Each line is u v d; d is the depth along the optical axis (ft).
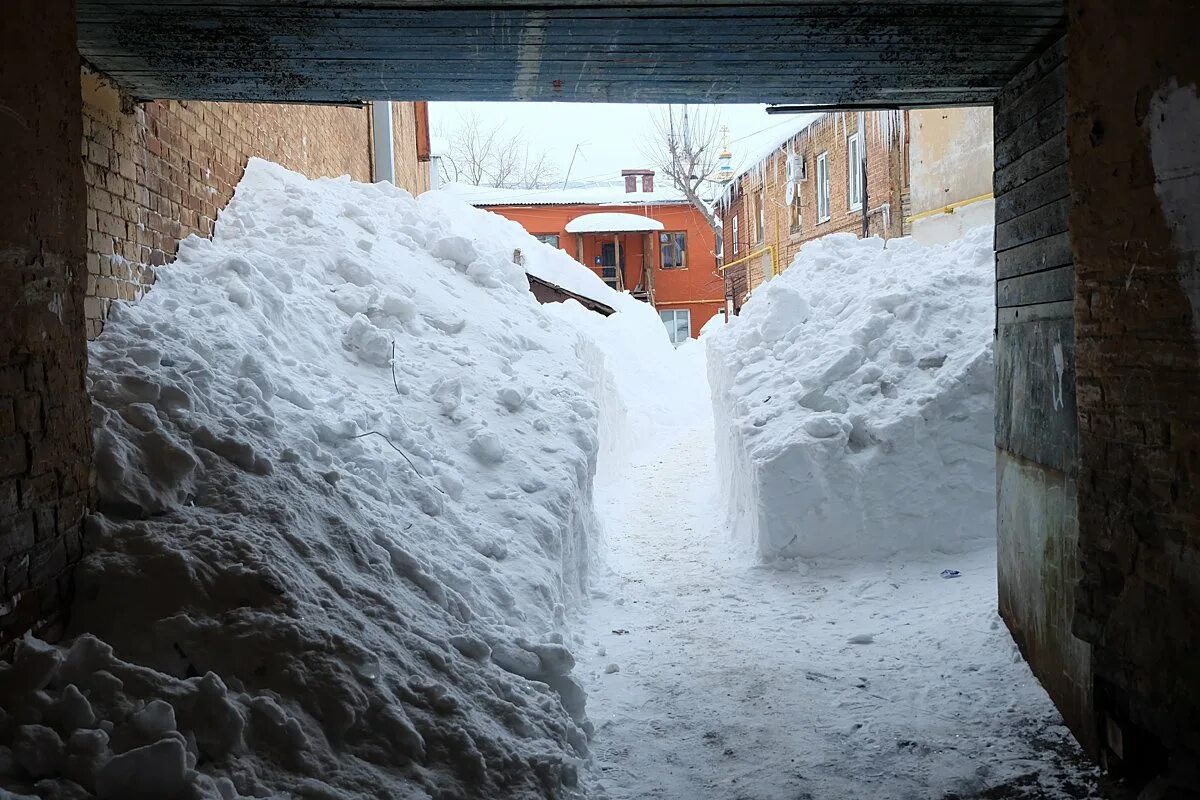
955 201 42.52
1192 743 12.04
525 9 14.05
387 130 50.26
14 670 9.57
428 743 12.11
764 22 14.75
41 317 10.60
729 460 32.63
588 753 15.06
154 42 15.39
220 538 12.71
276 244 25.64
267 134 29.60
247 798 9.67
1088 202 13.58
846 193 60.08
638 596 24.79
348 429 18.37
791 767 15.46
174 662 11.14
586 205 111.96
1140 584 12.93
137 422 13.76
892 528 26.17
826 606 23.58
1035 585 18.07
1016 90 17.97
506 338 28.91
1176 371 11.77
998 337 19.89
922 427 26.25
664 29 14.99
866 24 14.96
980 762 15.43
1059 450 16.71
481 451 21.91
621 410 48.49
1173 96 11.35
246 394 16.88
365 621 13.34
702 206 106.83
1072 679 16.11
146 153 19.62
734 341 35.99
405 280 28.27
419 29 14.85
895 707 17.56
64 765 9.03
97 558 11.54
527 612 17.76
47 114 10.82
